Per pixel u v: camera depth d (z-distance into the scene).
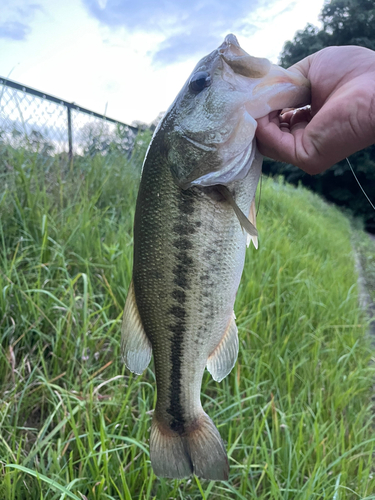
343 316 0.73
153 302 0.29
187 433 0.31
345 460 0.39
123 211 0.73
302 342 0.56
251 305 0.58
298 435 0.41
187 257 0.28
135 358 0.30
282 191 2.24
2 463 0.31
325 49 0.26
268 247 0.84
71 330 0.45
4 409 0.36
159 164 0.27
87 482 0.32
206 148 0.26
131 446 0.35
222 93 0.26
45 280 0.48
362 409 0.48
